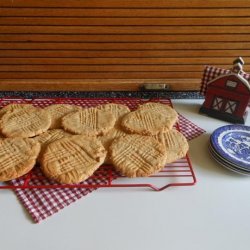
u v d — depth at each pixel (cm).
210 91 102
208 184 80
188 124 101
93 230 67
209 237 66
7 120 89
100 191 76
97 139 84
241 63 96
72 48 101
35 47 99
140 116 94
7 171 73
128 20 97
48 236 65
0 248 62
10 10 92
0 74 104
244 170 80
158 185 79
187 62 107
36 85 106
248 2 96
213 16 98
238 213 73
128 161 78
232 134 93
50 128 90
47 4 92
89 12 95
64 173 73
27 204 71
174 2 95
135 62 105
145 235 66
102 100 109
